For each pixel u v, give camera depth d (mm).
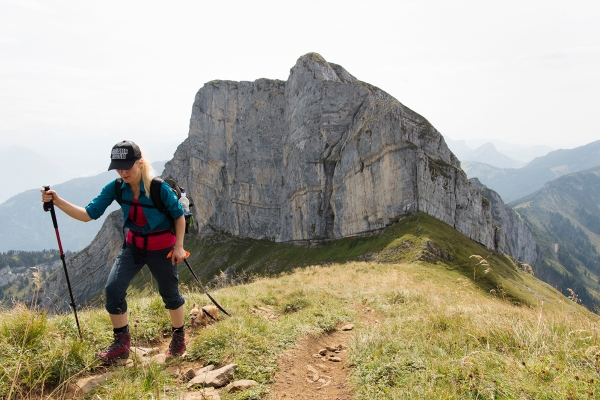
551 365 5156
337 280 18719
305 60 130375
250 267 134000
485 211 101188
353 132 112500
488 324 7184
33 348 5586
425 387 4949
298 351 7152
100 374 5664
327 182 120438
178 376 5887
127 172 5703
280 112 149500
